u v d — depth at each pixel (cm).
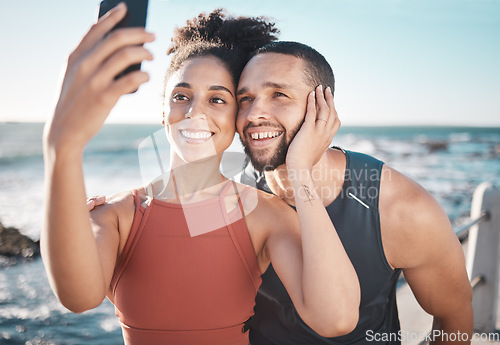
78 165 79
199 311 131
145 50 61
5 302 820
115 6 73
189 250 131
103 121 68
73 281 93
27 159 2859
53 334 689
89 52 64
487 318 328
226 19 178
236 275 135
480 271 332
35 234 1305
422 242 184
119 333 689
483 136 5284
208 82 142
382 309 195
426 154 3572
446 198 1973
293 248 131
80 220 88
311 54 157
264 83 147
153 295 130
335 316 115
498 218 324
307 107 151
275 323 187
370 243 183
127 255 131
